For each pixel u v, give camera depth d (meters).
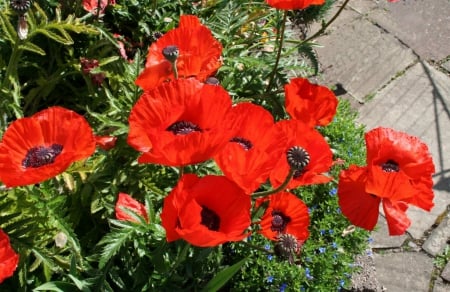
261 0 1.80
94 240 1.26
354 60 2.10
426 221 1.72
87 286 1.12
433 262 1.64
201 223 0.92
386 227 1.70
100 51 1.46
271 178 1.02
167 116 0.93
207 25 1.59
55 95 1.47
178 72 1.15
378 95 2.03
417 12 2.29
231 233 0.87
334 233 1.50
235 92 1.52
